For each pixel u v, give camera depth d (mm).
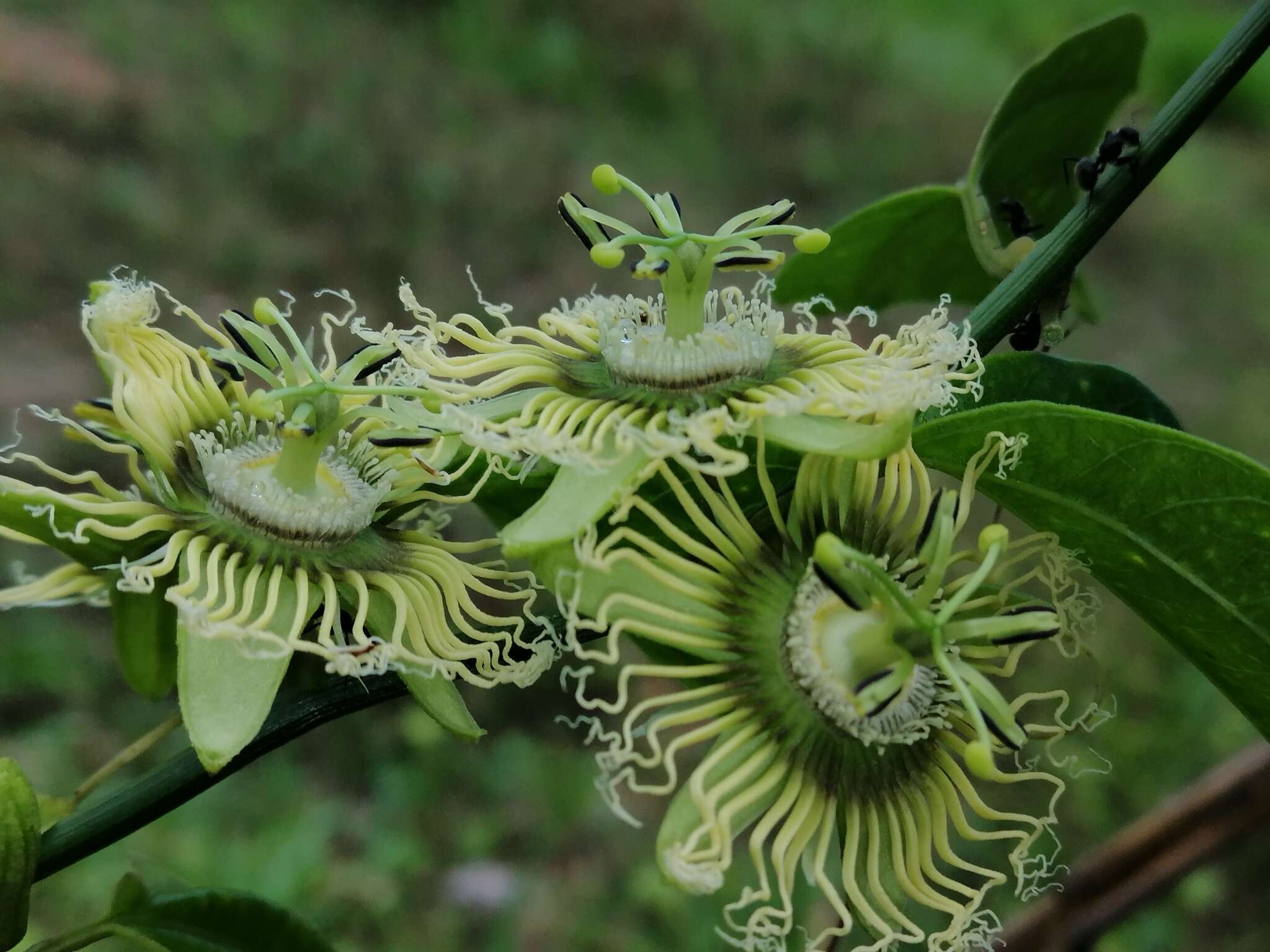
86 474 202
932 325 201
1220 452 191
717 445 198
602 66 1036
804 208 965
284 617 199
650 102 1028
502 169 876
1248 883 536
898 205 251
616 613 192
